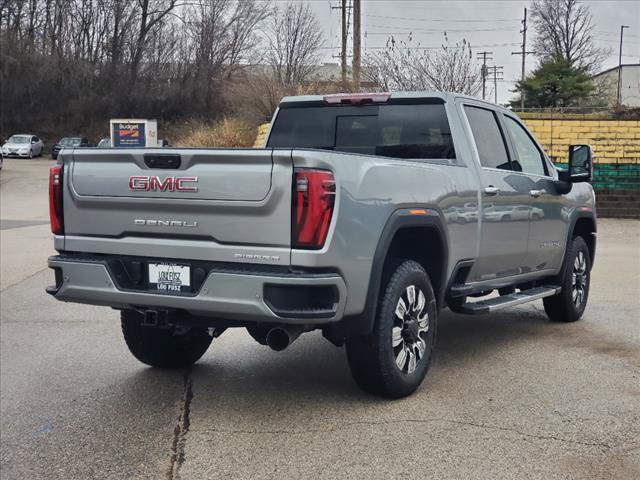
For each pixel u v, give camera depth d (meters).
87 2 63.03
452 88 21.08
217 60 63.31
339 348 6.57
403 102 6.02
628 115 22.31
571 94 52.00
